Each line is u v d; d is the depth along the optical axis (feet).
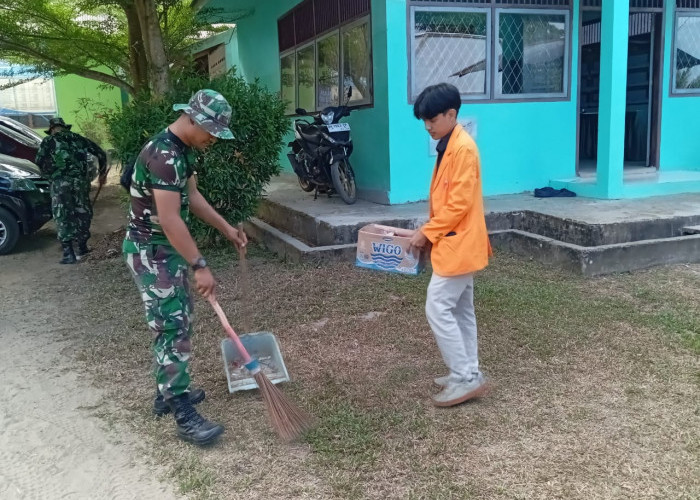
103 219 31.71
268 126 20.90
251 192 21.35
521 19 24.62
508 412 10.41
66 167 21.88
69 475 9.20
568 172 26.48
